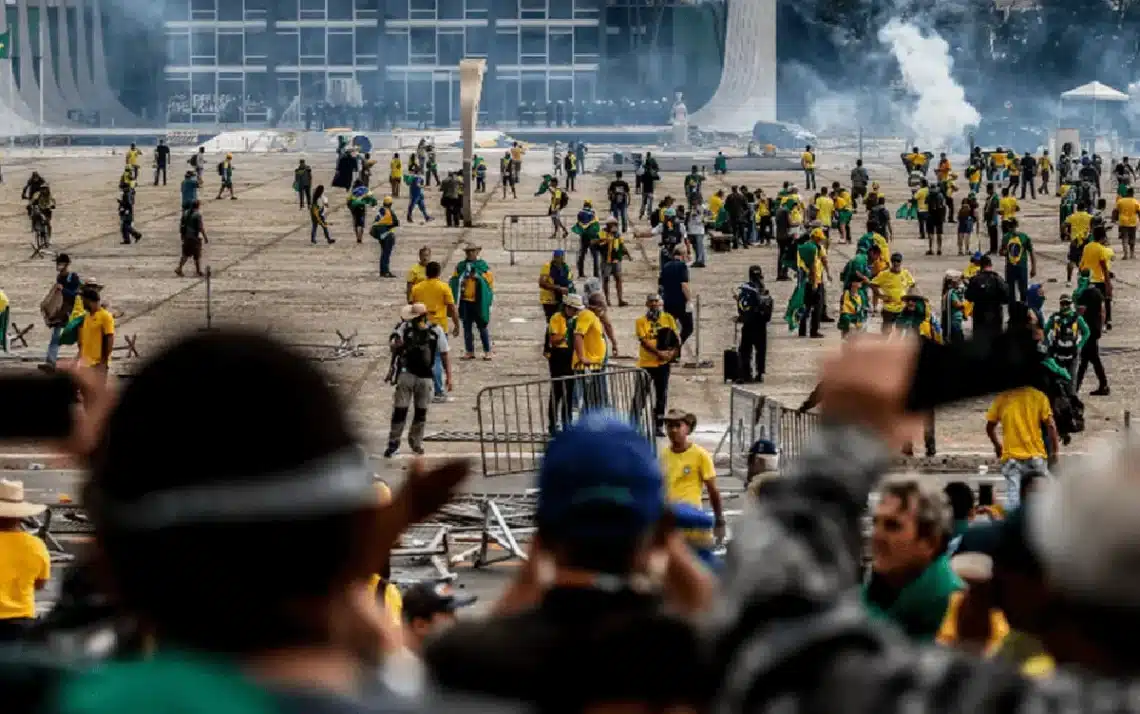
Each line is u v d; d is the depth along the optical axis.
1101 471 5.00
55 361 66.25
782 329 81.88
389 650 5.41
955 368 5.75
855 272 70.50
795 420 48.84
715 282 102.06
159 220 139.25
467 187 136.50
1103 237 80.06
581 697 5.39
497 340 78.62
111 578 4.36
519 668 5.51
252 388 4.38
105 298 92.31
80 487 4.45
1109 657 4.89
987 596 13.12
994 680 4.62
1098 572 4.87
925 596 14.05
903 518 14.14
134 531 4.30
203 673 4.14
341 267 108.12
